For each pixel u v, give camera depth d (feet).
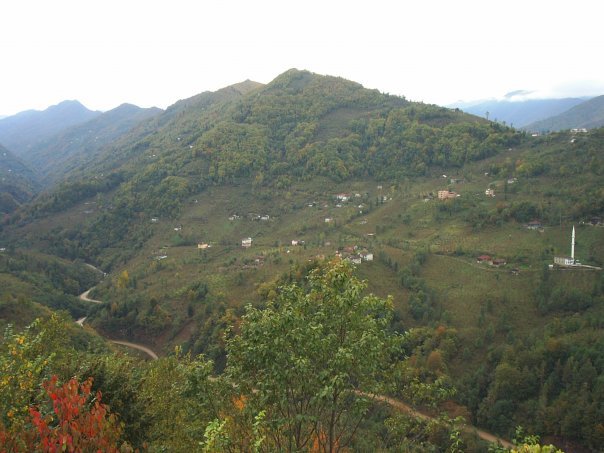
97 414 25.14
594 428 136.56
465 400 166.50
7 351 43.96
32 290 286.66
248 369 36.06
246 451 34.50
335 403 33.81
